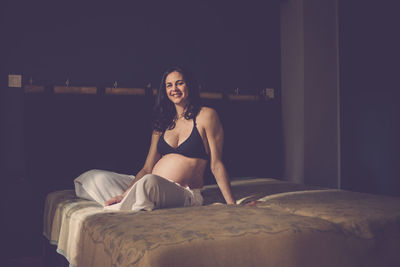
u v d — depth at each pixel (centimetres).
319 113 441
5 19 343
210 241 131
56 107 347
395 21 407
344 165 449
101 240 149
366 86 433
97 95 360
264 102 433
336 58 450
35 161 341
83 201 237
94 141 360
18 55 347
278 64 455
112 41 381
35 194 336
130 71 388
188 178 234
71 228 196
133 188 199
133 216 171
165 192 204
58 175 348
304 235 145
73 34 366
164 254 122
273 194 248
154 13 398
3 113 341
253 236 137
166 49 403
